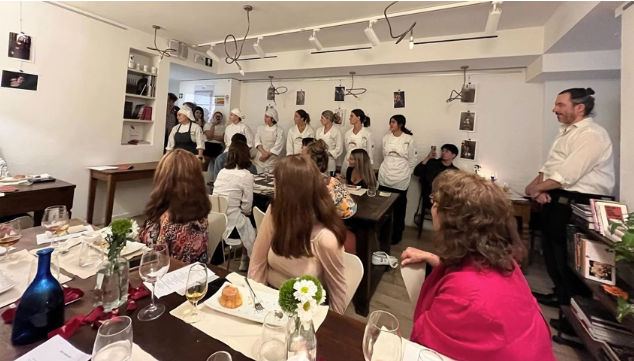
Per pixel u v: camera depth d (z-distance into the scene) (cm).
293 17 319
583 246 165
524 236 311
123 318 74
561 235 211
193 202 156
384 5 281
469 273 88
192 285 92
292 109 530
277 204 129
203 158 454
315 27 338
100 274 94
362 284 224
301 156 132
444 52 350
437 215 102
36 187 254
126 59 380
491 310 78
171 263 129
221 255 285
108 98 368
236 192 256
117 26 366
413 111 438
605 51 291
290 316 76
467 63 363
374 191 302
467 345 80
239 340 85
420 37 357
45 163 324
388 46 379
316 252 128
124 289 97
